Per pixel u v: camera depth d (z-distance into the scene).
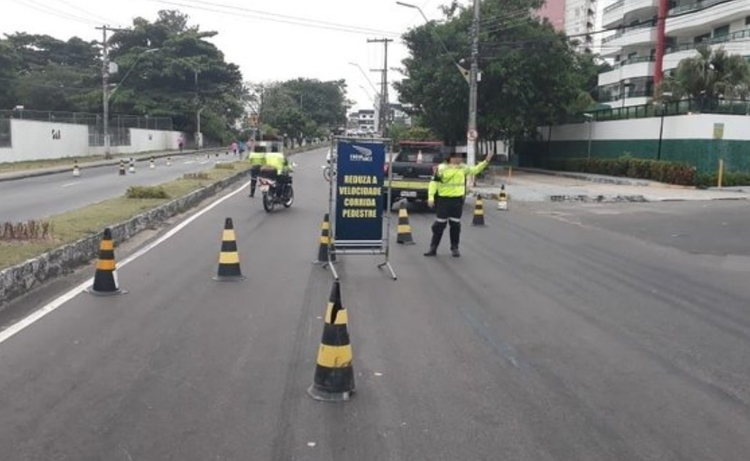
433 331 7.32
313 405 5.18
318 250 12.08
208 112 82.81
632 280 10.43
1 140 41.38
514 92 39.28
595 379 5.90
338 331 5.33
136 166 43.97
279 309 8.09
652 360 6.46
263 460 4.27
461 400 5.34
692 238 15.41
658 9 56.59
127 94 75.62
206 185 23.75
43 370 5.86
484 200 26.00
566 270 11.18
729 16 47.44
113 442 4.50
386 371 6.00
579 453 4.46
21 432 4.64
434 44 41.66
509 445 4.55
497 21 40.09
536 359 6.42
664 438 4.71
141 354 6.33
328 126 140.38
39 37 87.69
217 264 10.87
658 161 34.28
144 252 11.87
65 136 50.84
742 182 31.72
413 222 18.03
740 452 4.50
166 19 91.31
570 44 43.59
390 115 110.38
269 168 19.23
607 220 19.14
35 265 8.98
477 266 11.39
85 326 7.21
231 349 6.52
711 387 5.74
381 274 10.51
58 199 21.08
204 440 4.55
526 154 53.53
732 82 34.72
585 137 43.69
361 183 10.67
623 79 59.38
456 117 42.06
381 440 4.59
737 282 10.37
